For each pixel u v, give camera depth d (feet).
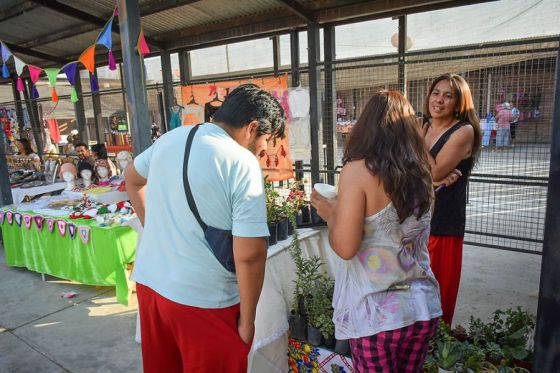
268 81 16.19
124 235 10.97
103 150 16.37
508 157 13.83
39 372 8.32
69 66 12.97
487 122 13.50
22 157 23.48
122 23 9.91
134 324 10.15
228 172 4.01
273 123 4.41
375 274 4.28
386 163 3.99
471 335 6.68
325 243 8.18
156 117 23.25
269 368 6.82
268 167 16.26
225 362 4.33
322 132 16.08
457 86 6.46
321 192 4.77
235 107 4.30
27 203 14.15
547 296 4.68
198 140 4.16
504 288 10.81
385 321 4.24
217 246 4.13
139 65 10.12
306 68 15.67
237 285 4.44
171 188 4.17
